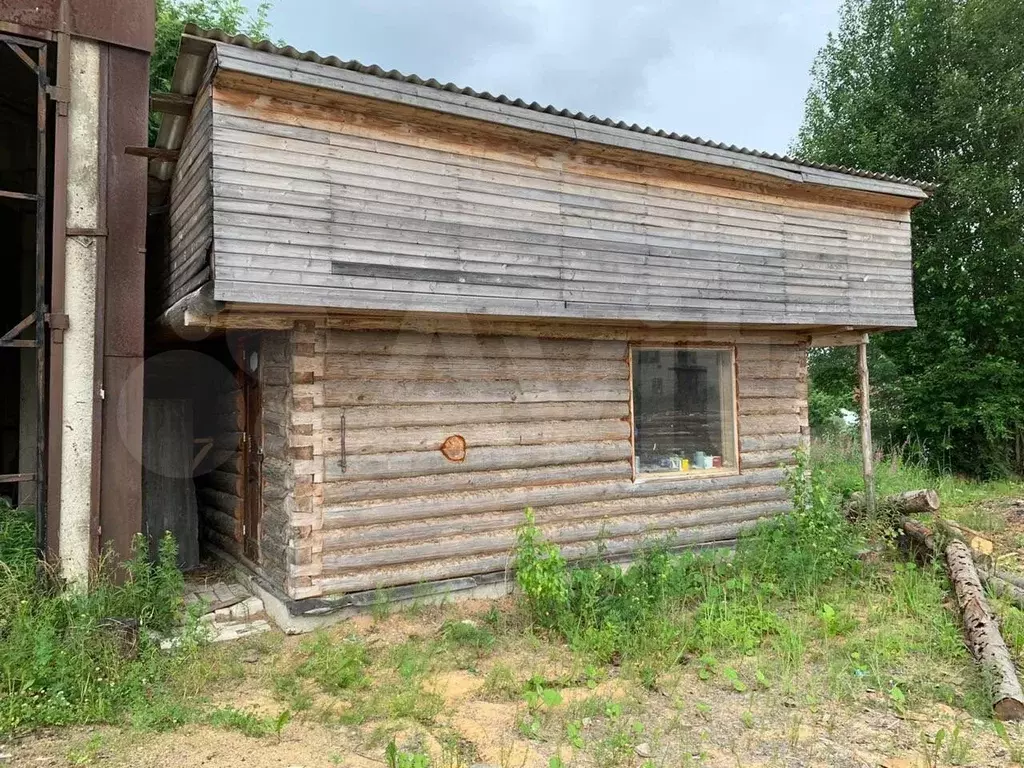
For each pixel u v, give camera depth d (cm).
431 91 576
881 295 891
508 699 461
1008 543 872
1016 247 1477
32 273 917
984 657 520
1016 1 1525
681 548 792
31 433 871
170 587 571
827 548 727
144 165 603
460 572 666
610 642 544
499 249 626
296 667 507
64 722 407
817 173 819
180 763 367
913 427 1633
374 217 566
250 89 517
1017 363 1517
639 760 382
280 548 623
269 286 517
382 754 383
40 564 541
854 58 1814
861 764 387
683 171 740
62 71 566
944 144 1641
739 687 478
